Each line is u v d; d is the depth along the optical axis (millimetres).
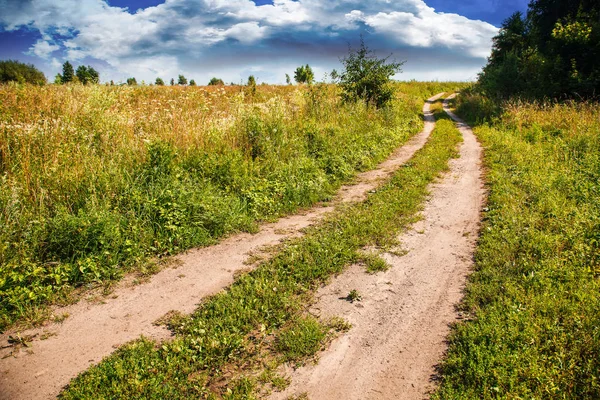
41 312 4695
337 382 3684
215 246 6598
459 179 10445
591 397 3246
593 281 4773
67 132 8211
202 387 3549
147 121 10211
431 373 3748
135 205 6781
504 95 26188
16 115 9164
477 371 3545
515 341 3906
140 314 4738
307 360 3965
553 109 17922
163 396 3453
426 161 12000
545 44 30641
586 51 23375
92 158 7270
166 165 7859
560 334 3914
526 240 6102
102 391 3488
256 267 5844
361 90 20797
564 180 8750
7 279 4969
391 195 8836
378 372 3799
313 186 9094
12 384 3615
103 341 4246
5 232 5484
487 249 6051
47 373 3766
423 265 5852
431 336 4270
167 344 4125
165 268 5852
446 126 20938
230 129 10367
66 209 6160
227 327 4375
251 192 8227
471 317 4480
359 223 7203
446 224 7406
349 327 4461
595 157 10586
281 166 9719
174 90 19625
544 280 4922
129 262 5863
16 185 6320
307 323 4430
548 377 3412
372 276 5559
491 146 14430
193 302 4977
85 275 5402
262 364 3902
